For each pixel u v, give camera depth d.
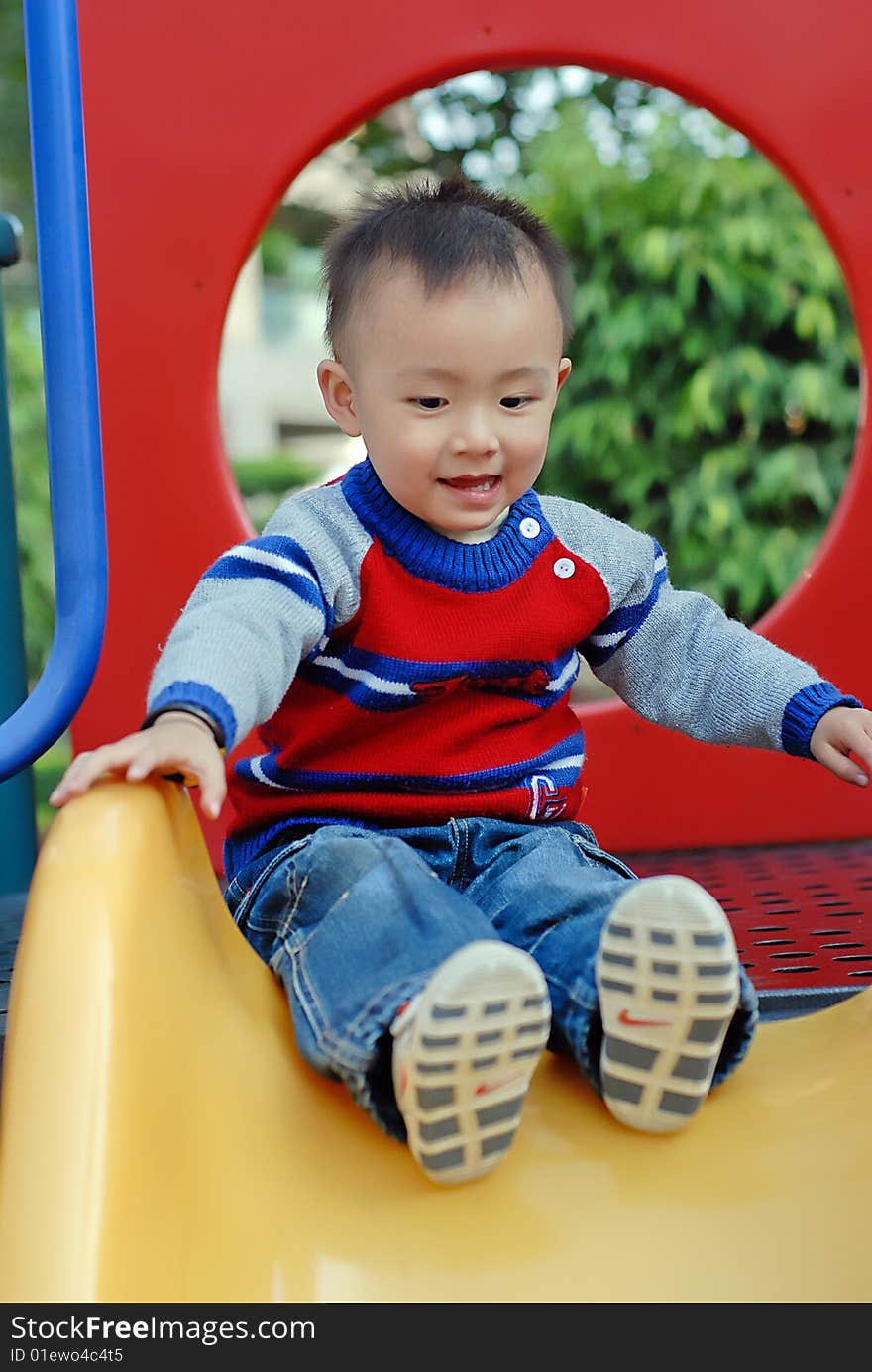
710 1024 0.84
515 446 1.07
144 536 1.68
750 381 3.31
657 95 3.51
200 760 0.86
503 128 3.78
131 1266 0.72
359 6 1.64
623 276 3.36
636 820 1.76
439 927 0.89
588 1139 0.89
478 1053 0.77
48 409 1.10
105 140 1.64
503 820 1.12
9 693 1.82
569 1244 0.82
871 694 1.75
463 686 1.13
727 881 1.58
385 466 1.09
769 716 1.14
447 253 1.06
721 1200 0.85
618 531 1.23
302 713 1.12
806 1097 0.95
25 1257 0.70
